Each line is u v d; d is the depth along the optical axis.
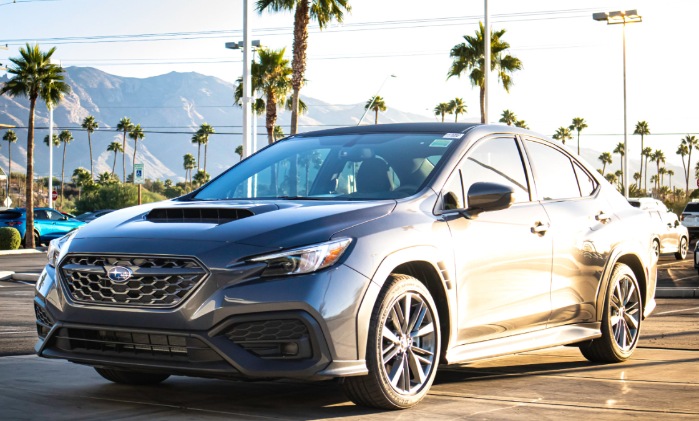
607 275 6.48
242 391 5.37
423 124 6.02
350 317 4.50
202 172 151.50
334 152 5.78
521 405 4.96
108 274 4.55
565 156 6.61
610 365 6.56
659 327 9.22
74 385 5.51
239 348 4.41
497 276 5.46
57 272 4.77
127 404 4.92
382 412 4.73
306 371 4.41
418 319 4.93
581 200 6.53
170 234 4.62
